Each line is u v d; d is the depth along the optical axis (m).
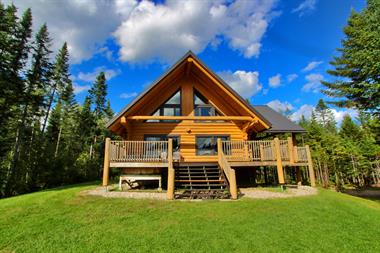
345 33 21.75
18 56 20.31
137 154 11.77
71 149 31.00
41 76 23.59
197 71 15.12
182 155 14.65
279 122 17.98
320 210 7.85
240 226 6.22
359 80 18.58
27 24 21.47
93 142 33.59
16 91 19.55
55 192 10.13
